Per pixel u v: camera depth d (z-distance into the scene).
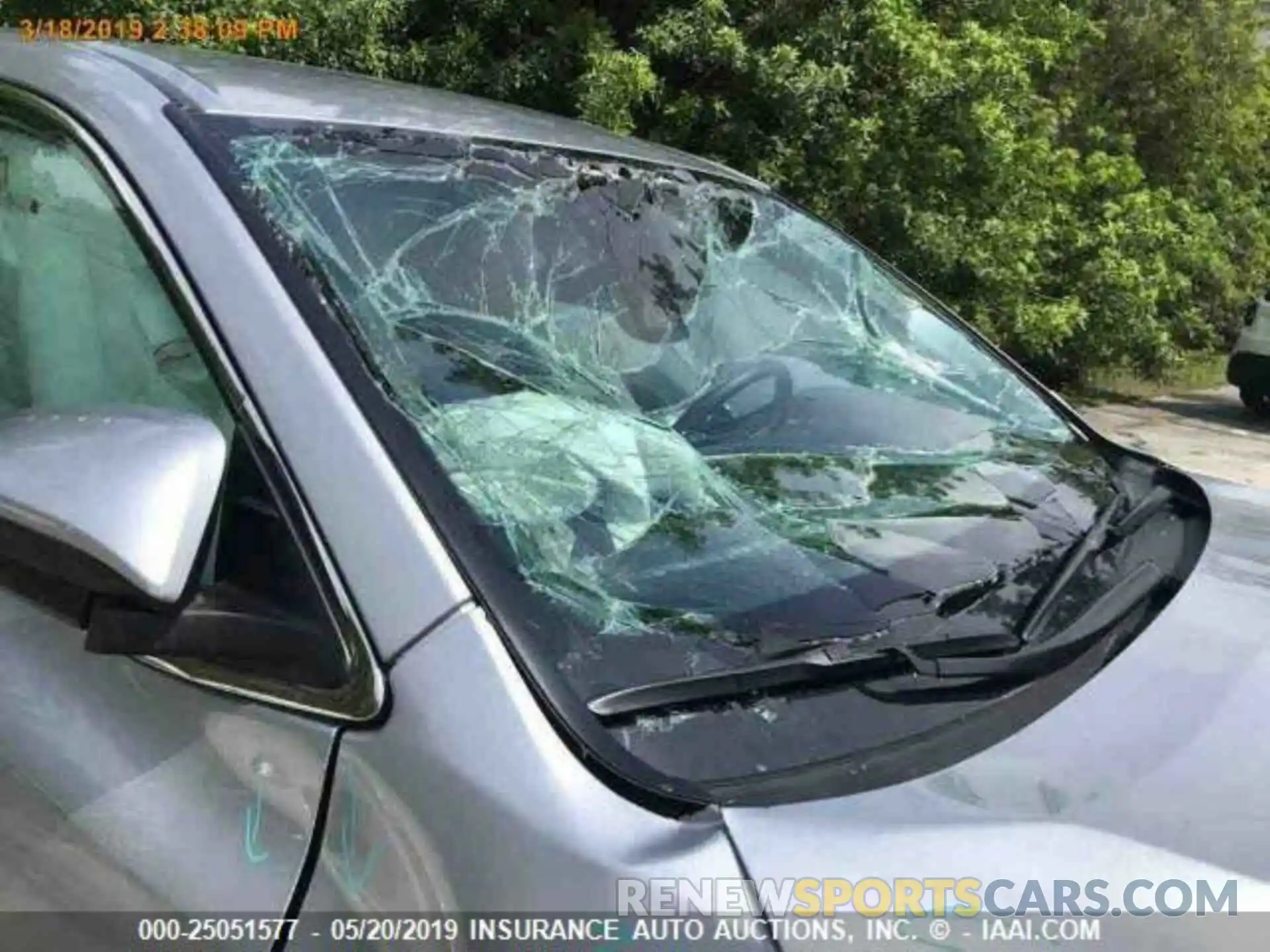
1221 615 1.84
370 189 1.87
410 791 1.30
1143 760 1.50
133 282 1.72
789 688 1.51
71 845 1.51
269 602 1.45
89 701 1.54
